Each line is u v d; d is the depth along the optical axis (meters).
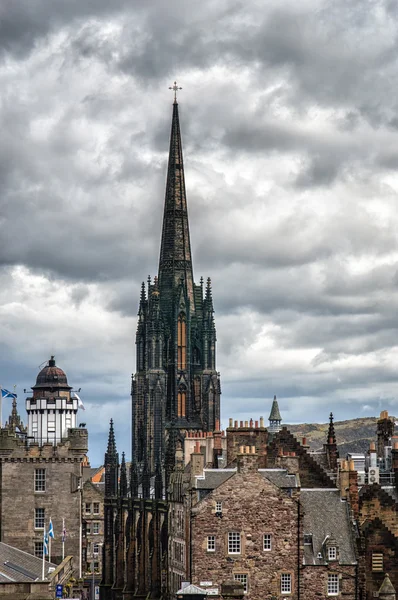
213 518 192.88
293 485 194.62
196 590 169.38
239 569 192.25
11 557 194.62
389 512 197.75
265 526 193.50
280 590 192.75
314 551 194.12
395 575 193.12
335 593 192.88
